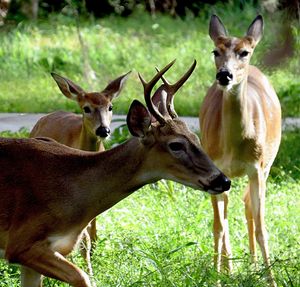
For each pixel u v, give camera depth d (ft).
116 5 115.85
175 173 33.86
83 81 90.58
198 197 51.88
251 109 45.24
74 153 34.99
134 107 33.73
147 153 34.04
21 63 97.30
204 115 47.42
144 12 119.85
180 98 84.69
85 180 34.50
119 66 96.48
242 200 50.03
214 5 119.75
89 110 50.42
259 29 46.29
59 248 34.50
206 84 89.40
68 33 107.65
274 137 47.14
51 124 52.75
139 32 111.45
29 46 100.83
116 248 42.39
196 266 40.06
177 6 121.08
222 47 45.21
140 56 99.66
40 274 35.37
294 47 83.82
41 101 84.48
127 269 39.70
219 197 44.06
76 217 34.47
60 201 34.27
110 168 34.45
